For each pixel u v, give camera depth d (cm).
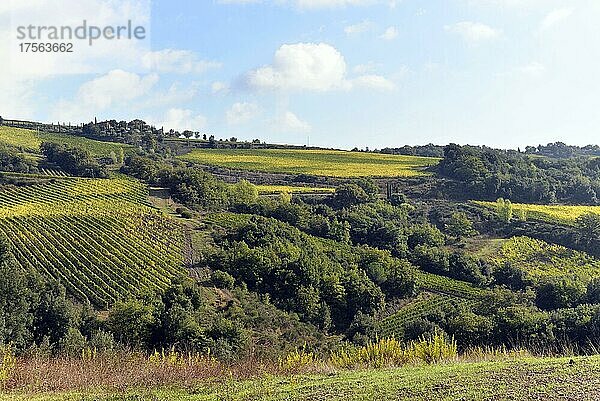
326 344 3597
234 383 998
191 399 874
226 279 4856
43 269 4856
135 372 1112
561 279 5131
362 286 5084
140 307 3203
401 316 4919
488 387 845
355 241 7094
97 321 3284
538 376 909
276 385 955
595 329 2259
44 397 914
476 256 6644
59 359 1433
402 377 960
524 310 2970
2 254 4081
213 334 3114
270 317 4200
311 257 5400
